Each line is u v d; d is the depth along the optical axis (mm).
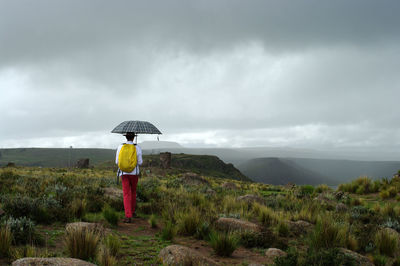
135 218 8195
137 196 11203
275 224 8555
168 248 4602
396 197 16859
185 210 8398
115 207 8914
